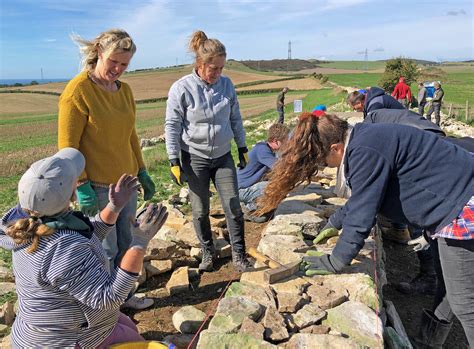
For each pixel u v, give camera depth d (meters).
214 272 4.09
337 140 2.54
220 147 3.71
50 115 45.31
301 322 2.73
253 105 40.00
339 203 5.18
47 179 1.95
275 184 2.68
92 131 3.01
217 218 5.18
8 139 26.02
